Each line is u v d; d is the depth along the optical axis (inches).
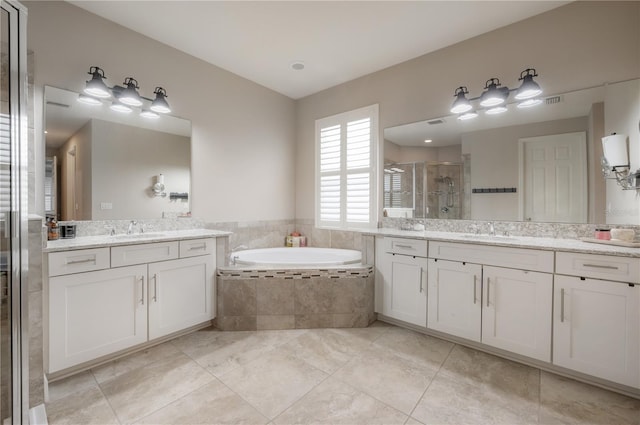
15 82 51.3
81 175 92.3
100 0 88.1
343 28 102.0
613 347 67.9
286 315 104.0
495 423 59.1
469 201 109.3
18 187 51.3
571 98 90.1
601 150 85.5
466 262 89.4
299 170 163.8
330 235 149.8
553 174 93.1
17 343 51.1
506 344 82.4
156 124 109.3
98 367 78.3
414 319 100.7
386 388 70.1
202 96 123.0
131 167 103.0
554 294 75.1
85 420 59.2
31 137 82.7
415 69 122.2
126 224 101.9
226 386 70.5
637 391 66.9
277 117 155.1
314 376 74.8
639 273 65.0
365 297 105.9
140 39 104.9
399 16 95.6
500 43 102.3
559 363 74.6
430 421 59.4
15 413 50.6
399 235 104.1
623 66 82.7
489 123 105.0
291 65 128.0
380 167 132.7
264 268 104.3
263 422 58.9
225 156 131.6
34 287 62.3
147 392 68.1
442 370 78.0
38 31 84.7
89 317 76.1
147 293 87.3
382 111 132.0
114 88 95.2
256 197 144.8
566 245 77.1
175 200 114.3
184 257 96.3
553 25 92.7
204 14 94.4
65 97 89.3
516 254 80.5
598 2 86.0
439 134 116.1
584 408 63.7
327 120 151.4
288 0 87.8
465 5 90.6
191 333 100.1
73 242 80.4
